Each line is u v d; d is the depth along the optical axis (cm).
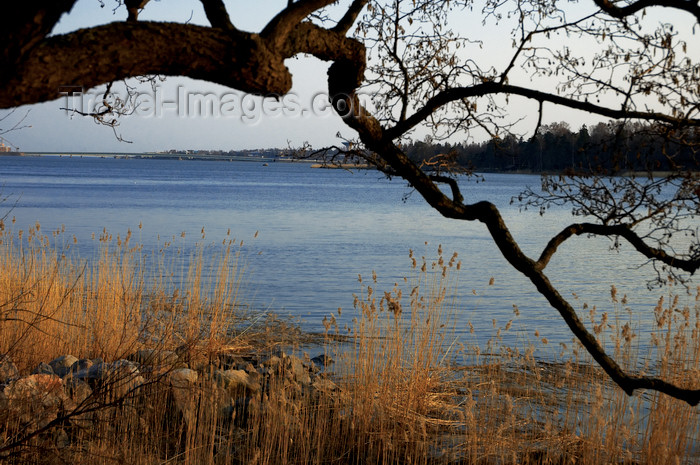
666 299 1648
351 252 2595
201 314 1062
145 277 1531
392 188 11575
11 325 802
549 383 875
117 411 600
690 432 701
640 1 271
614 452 657
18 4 178
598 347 316
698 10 253
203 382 690
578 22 326
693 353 791
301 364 918
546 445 684
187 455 581
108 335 825
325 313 1400
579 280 2012
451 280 1906
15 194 6147
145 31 200
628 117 298
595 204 331
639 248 330
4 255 1043
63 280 995
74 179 10856
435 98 310
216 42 210
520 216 4962
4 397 548
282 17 229
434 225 4044
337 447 691
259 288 1678
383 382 763
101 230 3070
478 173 355
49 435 544
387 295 800
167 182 10812
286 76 226
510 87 305
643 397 823
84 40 192
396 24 346
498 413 754
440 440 701
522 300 1591
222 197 6806
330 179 16700
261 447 646
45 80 188
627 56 317
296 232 3422
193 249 2438
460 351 1034
